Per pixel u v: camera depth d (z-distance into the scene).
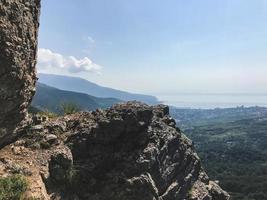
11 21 12.98
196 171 21.83
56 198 14.88
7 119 14.76
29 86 14.94
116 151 17.36
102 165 16.94
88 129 17.47
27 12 13.96
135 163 16.86
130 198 16.34
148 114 18.22
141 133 17.84
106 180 16.58
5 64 12.88
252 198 118.38
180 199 19.73
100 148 17.20
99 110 18.95
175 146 19.95
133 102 18.80
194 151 22.45
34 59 14.95
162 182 18.17
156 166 17.69
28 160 15.41
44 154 15.92
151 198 16.47
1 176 14.02
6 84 13.31
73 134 17.41
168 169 18.86
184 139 21.58
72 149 16.89
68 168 15.75
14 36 13.13
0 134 14.93
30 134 16.95
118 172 16.75
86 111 19.59
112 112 18.03
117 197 16.27
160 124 19.50
